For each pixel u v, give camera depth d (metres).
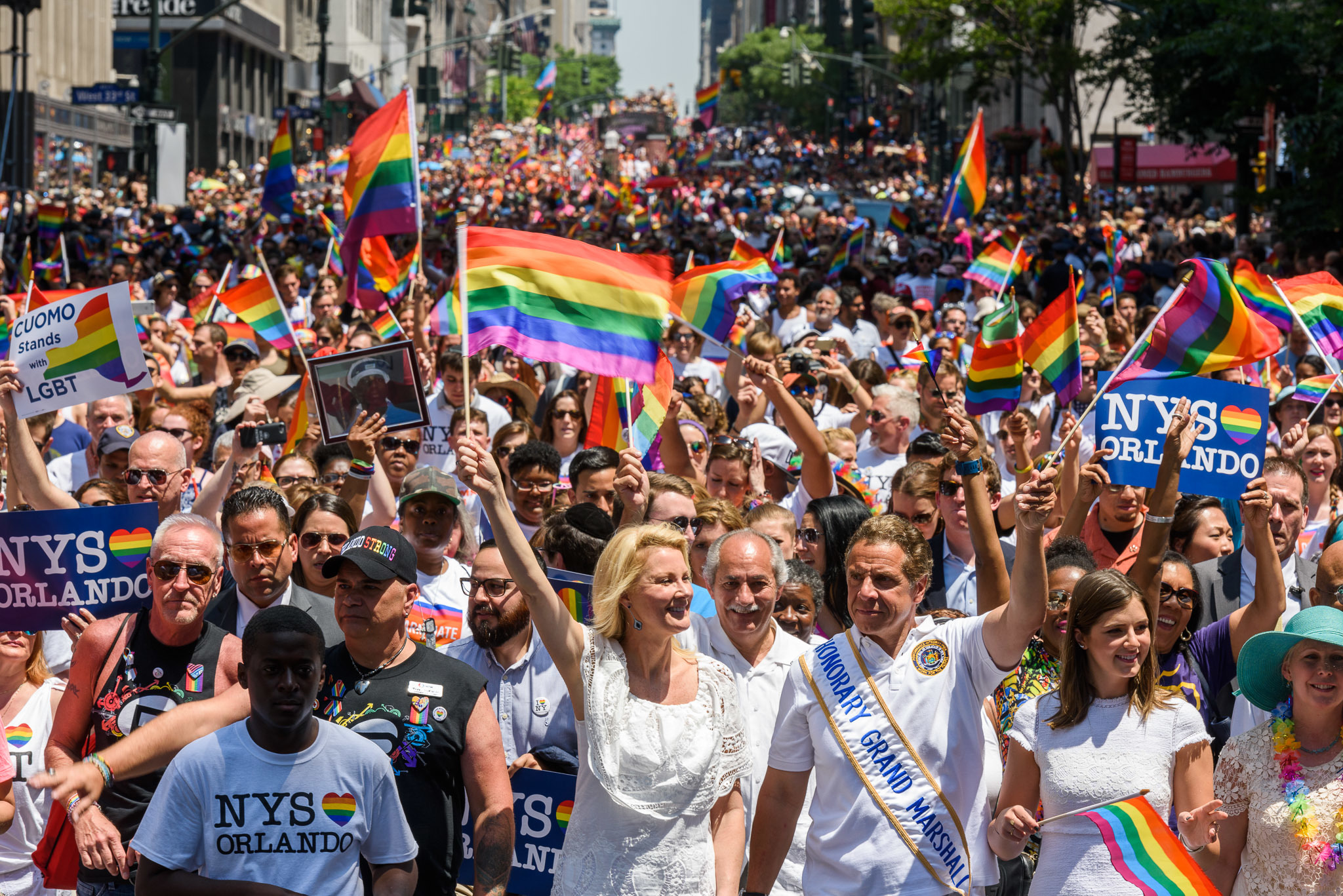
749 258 13.66
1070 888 4.68
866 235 27.59
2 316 8.50
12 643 5.35
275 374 12.24
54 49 69.06
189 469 7.33
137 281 20.77
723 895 4.63
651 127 121.25
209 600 4.94
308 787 4.14
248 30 85.62
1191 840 4.64
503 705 5.62
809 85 114.31
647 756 4.45
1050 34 41.78
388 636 4.82
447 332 10.93
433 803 4.73
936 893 4.69
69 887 4.84
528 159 81.12
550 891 5.31
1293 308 7.80
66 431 10.13
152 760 4.58
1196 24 27.05
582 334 6.05
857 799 4.76
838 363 10.56
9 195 32.25
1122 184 41.47
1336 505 8.45
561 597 5.71
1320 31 23.36
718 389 12.86
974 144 17.09
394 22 122.44
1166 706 4.86
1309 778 4.66
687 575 4.59
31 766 5.33
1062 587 5.50
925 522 7.08
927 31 44.81
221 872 4.09
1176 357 6.22
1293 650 4.66
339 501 6.24
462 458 4.70
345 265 12.11
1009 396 8.60
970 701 4.81
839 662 4.89
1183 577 5.86
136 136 54.94
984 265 15.45
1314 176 23.11
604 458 7.55
